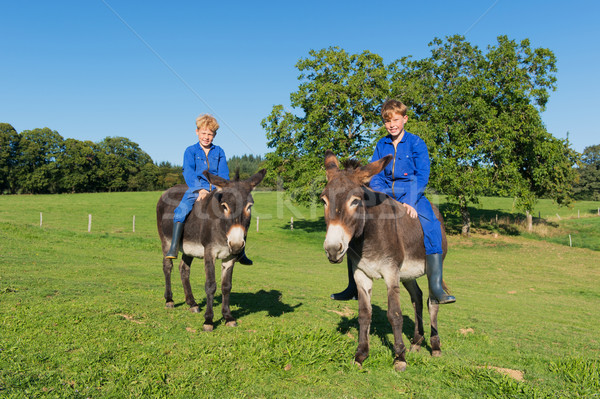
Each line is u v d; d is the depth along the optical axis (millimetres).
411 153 4352
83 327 4230
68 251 13383
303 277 12828
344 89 28062
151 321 4887
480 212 44875
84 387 2900
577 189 77312
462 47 32156
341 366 3807
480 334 6180
